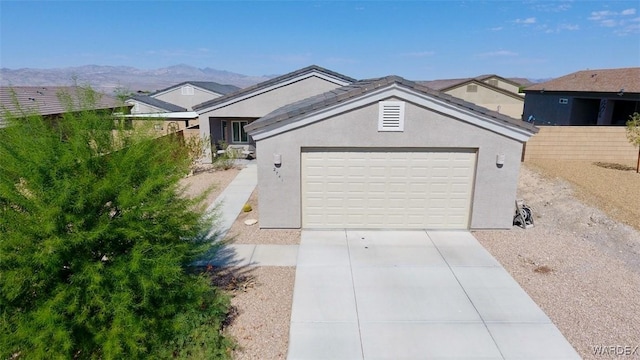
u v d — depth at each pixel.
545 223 11.53
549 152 20.17
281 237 10.31
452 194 10.62
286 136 10.18
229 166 19.61
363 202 10.70
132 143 5.57
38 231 4.51
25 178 4.70
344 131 10.12
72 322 4.80
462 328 6.53
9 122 5.16
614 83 26.42
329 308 7.09
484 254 9.28
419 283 7.96
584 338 6.28
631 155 19.77
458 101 9.78
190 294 5.87
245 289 7.71
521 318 6.80
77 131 5.19
